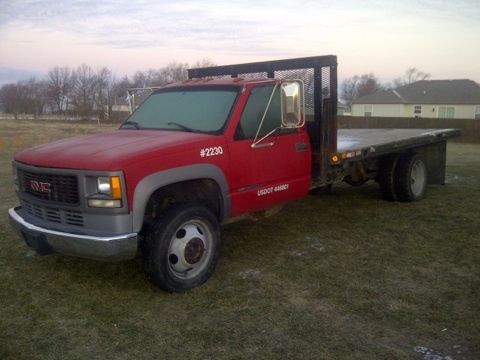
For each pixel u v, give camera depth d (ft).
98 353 11.84
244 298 14.65
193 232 15.38
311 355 11.53
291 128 17.63
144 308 14.11
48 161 14.60
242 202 17.01
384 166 26.14
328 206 25.84
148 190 14.03
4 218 23.85
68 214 14.42
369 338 12.25
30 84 251.39
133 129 18.21
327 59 19.67
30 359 11.59
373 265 17.17
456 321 13.02
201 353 11.75
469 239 19.86
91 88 218.18
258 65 21.99
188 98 18.40
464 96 153.48
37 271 16.98
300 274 16.44
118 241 13.52
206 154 15.62
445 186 31.42
